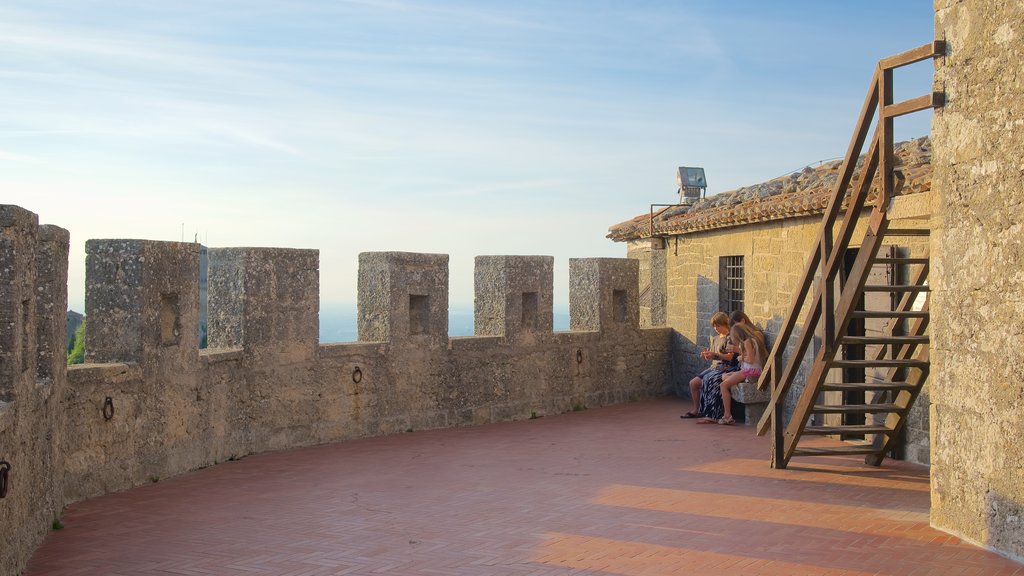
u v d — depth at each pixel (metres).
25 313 6.95
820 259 10.16
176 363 10.35
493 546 7.30
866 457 10.77
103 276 9.82
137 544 7.38
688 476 10.19
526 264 15.49
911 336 9.89
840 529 7.82
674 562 6.86
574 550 7.18
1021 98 6.90
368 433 13.31
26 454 6.89
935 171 7.90
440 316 14.34
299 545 7.36
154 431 10.01
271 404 12.08
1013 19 6.97
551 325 15.94
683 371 17.59
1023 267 6.87
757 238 14.95
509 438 13.20
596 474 10.36
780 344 10.57
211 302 12.01
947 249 7.73
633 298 17.42
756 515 8.32
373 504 8.86
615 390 17.05
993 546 7.14
